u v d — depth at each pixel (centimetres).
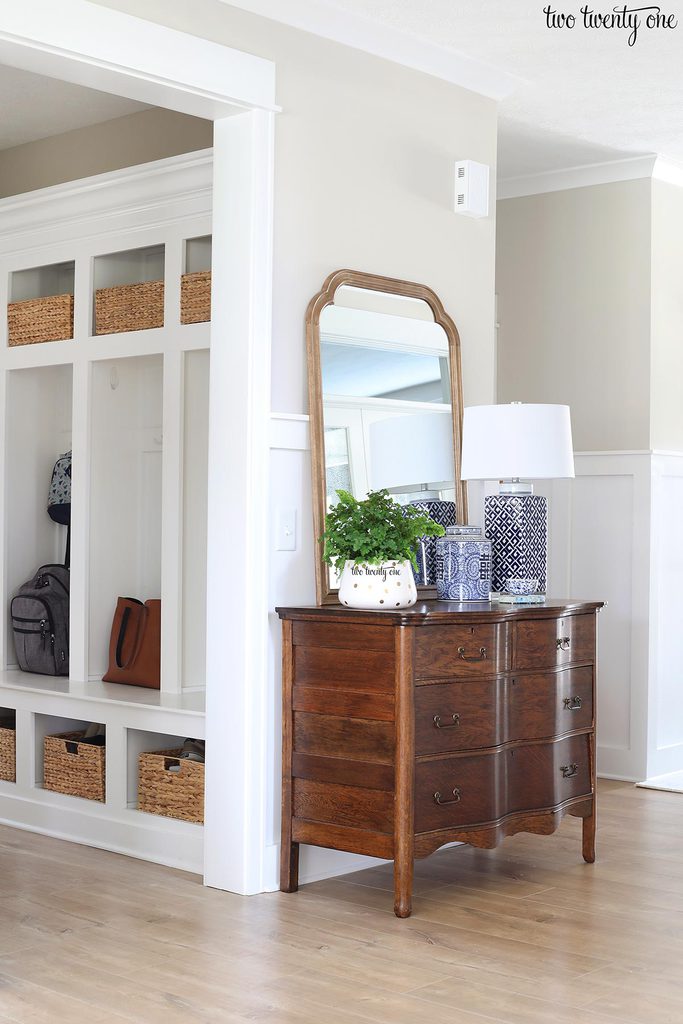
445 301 443
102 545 484
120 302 473
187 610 455
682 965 313
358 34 403
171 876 396
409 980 299
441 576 412
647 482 556
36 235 501
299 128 389
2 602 516
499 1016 277
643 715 557
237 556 373
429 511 429
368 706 355
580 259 580
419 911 357
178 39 348
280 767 384
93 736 474
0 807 480
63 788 457
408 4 387
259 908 359
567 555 579
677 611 576
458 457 440
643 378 560
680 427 578
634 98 477
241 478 372
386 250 420
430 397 432
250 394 371
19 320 511
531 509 414
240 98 365
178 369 449
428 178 436
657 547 562
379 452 412
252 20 372
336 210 402
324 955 317
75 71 334
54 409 536
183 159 432
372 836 355
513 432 402
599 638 571
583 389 579
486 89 455
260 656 375
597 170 570
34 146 523
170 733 415
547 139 531
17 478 522
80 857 422
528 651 385
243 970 305
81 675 477
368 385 410
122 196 461
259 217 373
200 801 407
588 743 415
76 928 338
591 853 416
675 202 573
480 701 368
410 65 426
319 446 390
